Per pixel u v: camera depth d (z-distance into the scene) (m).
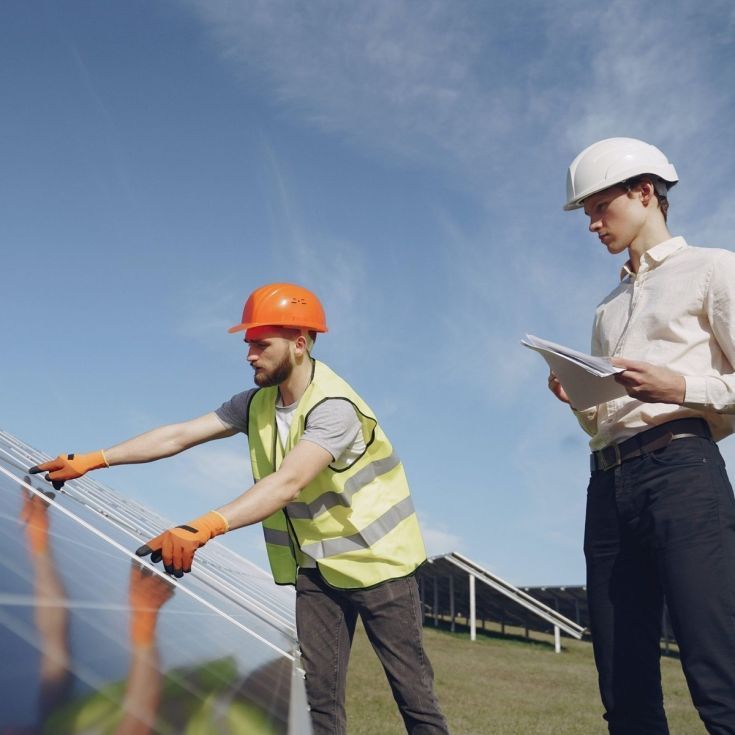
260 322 2.88
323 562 2.96
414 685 2.93
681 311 2.56
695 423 2.51
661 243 2.72
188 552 2.27
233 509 2.42
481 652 21.75
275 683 2.00
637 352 2.65
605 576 2.70
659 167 2.74
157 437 3.13
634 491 2.56
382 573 2.92
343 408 2.77
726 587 2.36
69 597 1.38
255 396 3.15
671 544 2.43
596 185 2.74
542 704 11.99
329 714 3.02
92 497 3.86
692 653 2.36
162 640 1.56
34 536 1.70
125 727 0.94
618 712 2.64
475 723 9.78
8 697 0.83
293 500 2.70
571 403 2.67
